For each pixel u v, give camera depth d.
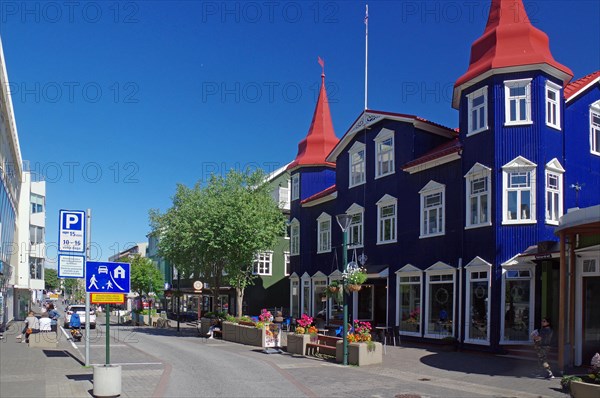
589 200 22.17
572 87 22.56
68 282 109.88
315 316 33.28
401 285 25.73
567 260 16.66
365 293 29.27
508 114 20.80
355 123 29.84
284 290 46.50
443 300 23.02
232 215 30.55
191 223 31.38
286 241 47.06
